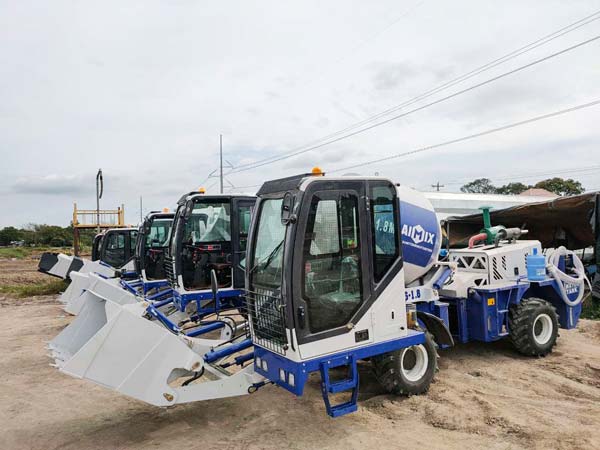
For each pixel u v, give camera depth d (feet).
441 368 20.45
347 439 14.02
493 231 23.66
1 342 28.71
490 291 20.79
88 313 16.85
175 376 14.62
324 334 13.55
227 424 15.47
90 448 14.14
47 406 17.81
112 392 19.20
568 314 23.88
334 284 13.99
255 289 14.92
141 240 36.17
